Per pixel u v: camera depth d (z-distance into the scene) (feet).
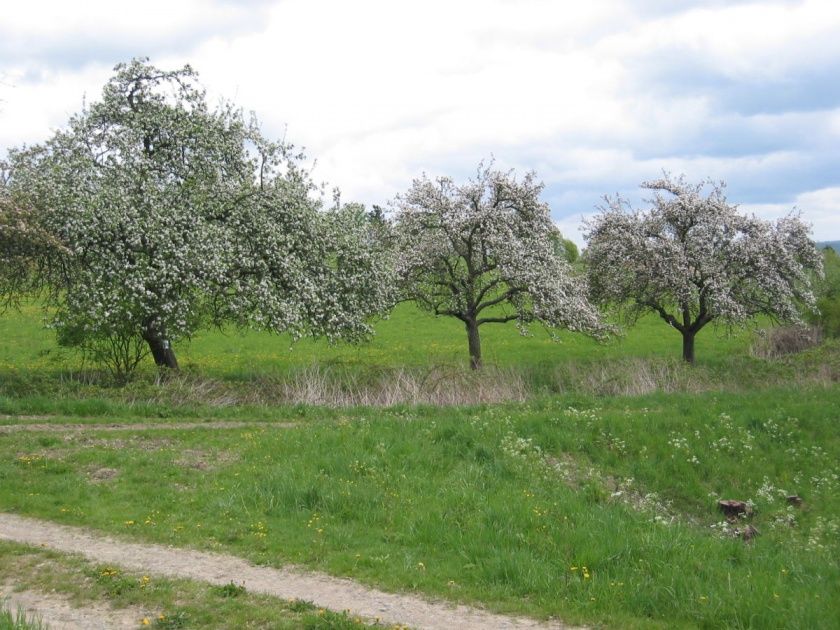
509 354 115.96
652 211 99.71
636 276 97.76
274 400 69.82
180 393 66.74
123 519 35.81
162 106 73.31
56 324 68.49
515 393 75.87
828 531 46.83
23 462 44.65
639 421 62.64
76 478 42.06
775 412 67.00
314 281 77.46
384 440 51.49
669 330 141.90
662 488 54.60
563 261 92.17
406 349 120.47
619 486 52.75
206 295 72.18
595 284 101.86
